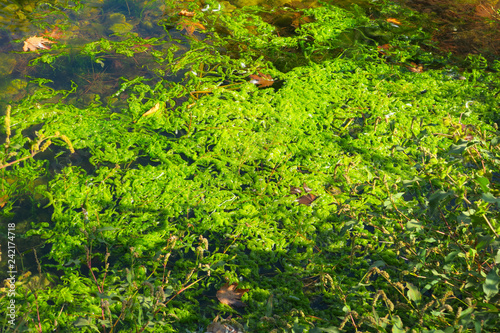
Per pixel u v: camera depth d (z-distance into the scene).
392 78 2.89
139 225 1.89
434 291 1.62
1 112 2.34
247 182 2.14
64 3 3.32
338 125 2.48
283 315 1.53
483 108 2.66
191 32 3.13
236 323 1.36
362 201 2.04
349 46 3.15
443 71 3.00
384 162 2.27
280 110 2.53
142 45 2.99
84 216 1.89
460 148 1.38
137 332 1.40
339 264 1.80
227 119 2.45
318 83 2.77
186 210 1.99
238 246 1.85
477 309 1.32
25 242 1.80
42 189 2.01
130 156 2.21
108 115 2.43
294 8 3.52
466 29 3.40
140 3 3.42
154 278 1.58
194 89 2.63
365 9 3.58
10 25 3.00
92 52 2.88
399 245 1.50
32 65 2.72
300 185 2.13
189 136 2.34
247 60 2.92
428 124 2.51
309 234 1.93
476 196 1.43
